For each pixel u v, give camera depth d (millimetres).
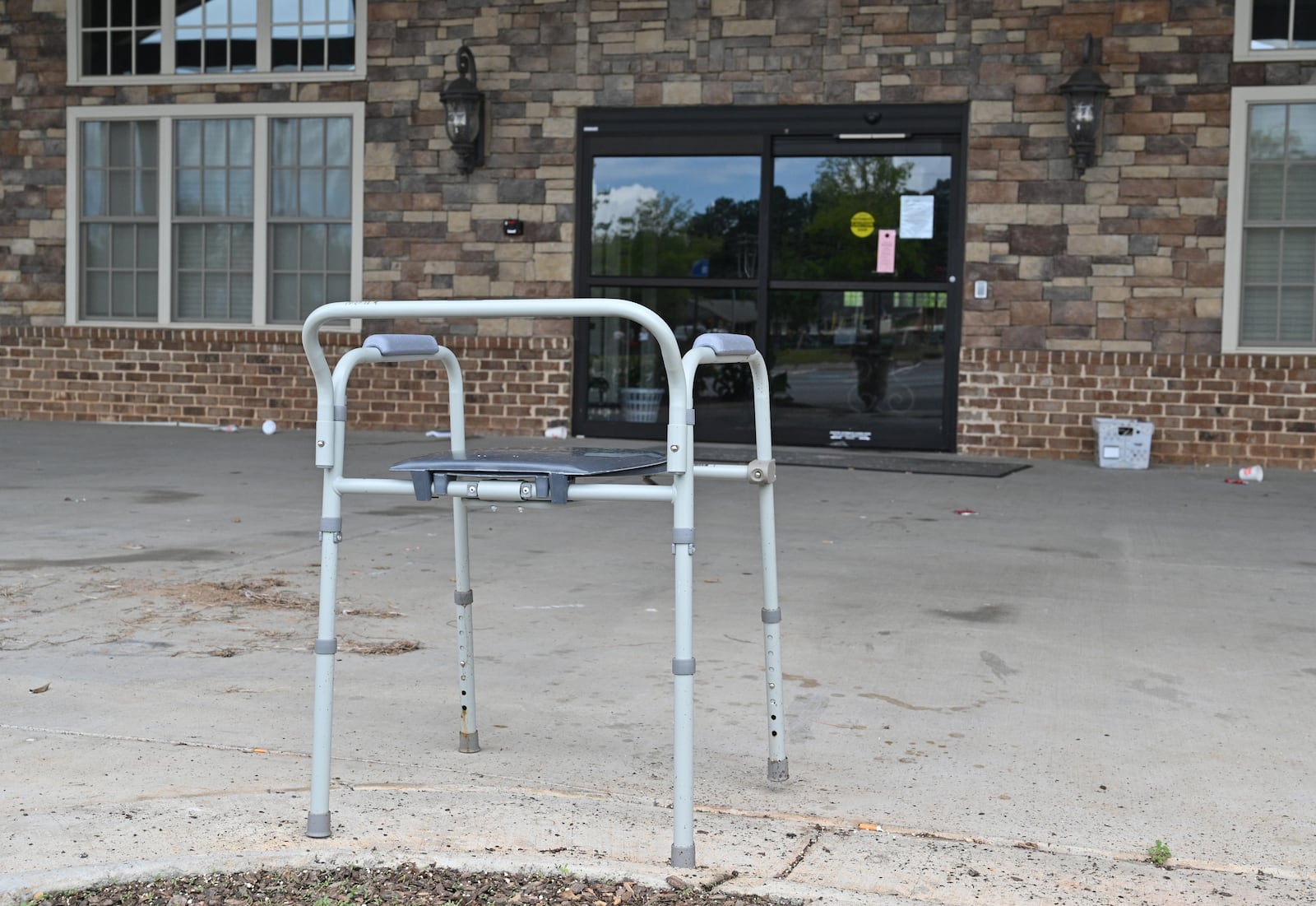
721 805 3289
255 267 13055
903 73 11625
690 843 2869
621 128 12258
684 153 12148
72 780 3389
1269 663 4738
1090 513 8383
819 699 4242
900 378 11852
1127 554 6902
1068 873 2875
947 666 4656
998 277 11492
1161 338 11211
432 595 5688
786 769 3492
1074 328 11367
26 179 13500
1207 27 11008
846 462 10781
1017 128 11383
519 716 4035
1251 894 2785
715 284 12172
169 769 3488
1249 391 11070
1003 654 4820
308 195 12961
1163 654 4844
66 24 13273
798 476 10000
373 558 6488
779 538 7250
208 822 3086
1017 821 3209
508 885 2785
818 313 12008
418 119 12578
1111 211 11242
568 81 12281
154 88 13141
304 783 3395
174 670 4461
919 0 11555
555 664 4625
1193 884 2832
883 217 11805
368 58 12664
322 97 12781
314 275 13023
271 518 7656
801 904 2713
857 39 11711
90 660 4566
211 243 13219
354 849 2924
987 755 3719
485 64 12406
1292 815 3283
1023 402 11492
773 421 12148
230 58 13016
